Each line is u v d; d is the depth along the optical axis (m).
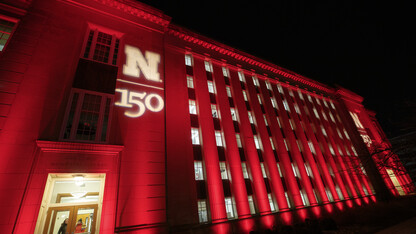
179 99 18.11
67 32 14.91
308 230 16.12
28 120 11.35
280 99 28.30
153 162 13.81
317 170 25.27
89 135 12.72
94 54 15.50
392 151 17.55
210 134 18.66
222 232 14.83
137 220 11.73
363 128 39.16
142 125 14.64
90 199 12.11
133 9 18.45
